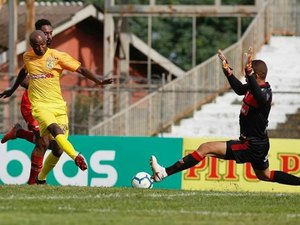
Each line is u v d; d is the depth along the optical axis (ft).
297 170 179.01
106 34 309.83
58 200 106.73
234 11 306.76
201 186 180.24
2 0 300.40
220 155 120.47
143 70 344.08
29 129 142.41
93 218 89.61
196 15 308.81
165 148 184.96
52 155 136.67
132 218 90.79
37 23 132.05
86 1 428.15
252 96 117.50
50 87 129.08
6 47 311.68
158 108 247.09
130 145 185.98
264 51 292.61
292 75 279.49
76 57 331.98
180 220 90.17
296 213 100.78
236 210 101.45
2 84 302.45
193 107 257.75
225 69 118.93
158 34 469.16
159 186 181.37
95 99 265.95
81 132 249.96
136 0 425.69
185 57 463.83
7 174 187.62
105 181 185.98
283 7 301.43
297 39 298.56
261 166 122.31
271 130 241.96
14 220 85.71
